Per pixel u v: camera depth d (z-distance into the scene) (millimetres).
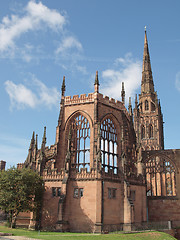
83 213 64625
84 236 52281
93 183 66062
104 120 78000
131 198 72688
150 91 171875
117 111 81750
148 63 181875
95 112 75438
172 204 86062
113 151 77375
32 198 69688
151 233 61531
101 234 57188
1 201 61531
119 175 72562
